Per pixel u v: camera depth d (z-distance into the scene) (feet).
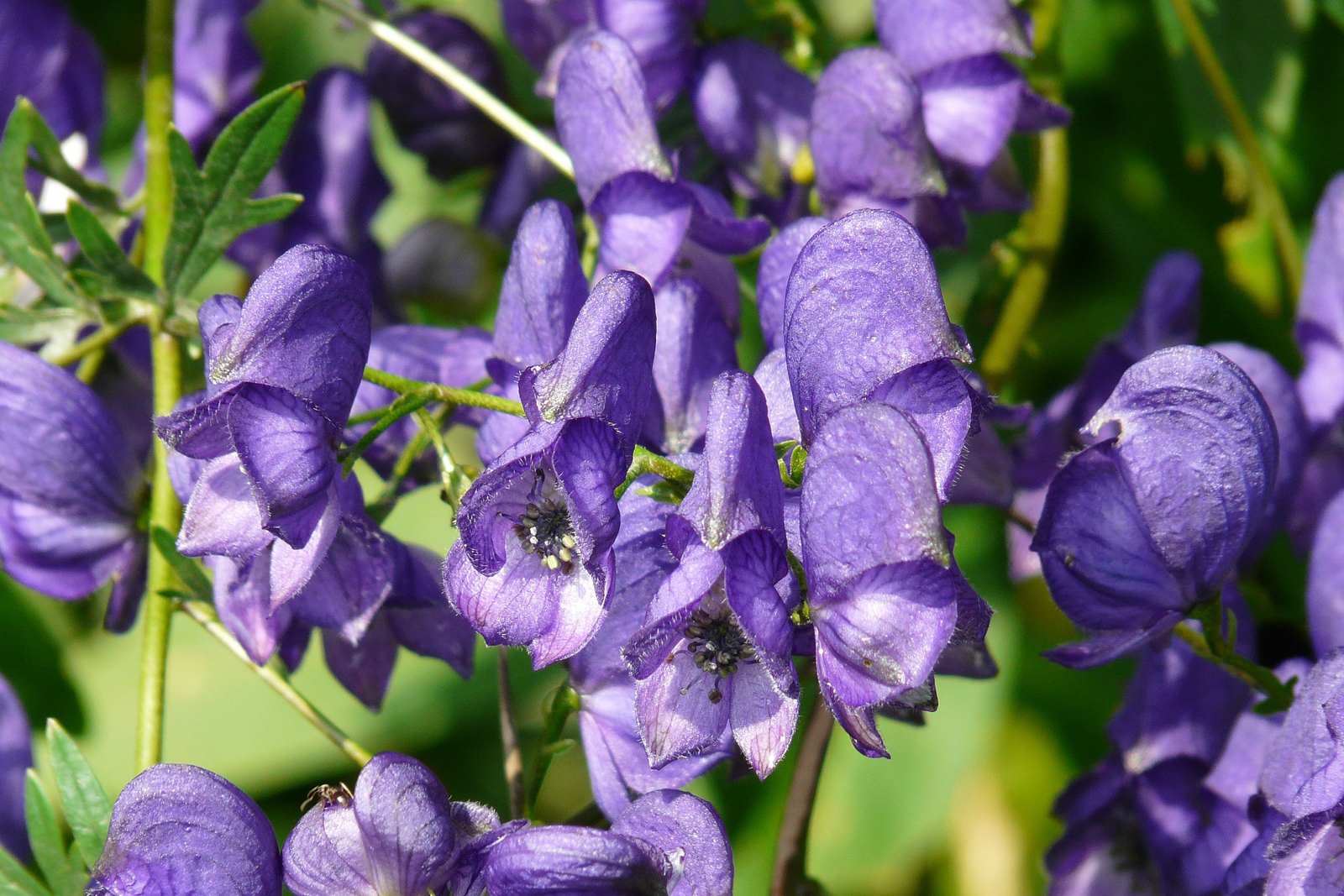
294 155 2.04
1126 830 1.88
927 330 1.64
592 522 1.62
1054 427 2.00
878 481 1.60
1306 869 1.66
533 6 2.04
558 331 1.75
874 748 1.61
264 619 1.75
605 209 1.81
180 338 1.89
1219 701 1.84
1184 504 1.71
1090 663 1.74
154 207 1.95
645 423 1.77
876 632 1.60
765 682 1.64
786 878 1.87
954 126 1.87
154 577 1.85
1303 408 1.86
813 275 1.66
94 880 1.69
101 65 2.09
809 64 2.02
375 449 1.83
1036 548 1.73
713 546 1.60
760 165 1.95
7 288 2.00
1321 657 1.76
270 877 1.69
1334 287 1.90
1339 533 1.81
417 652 1.82
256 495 1.66
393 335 1.83
